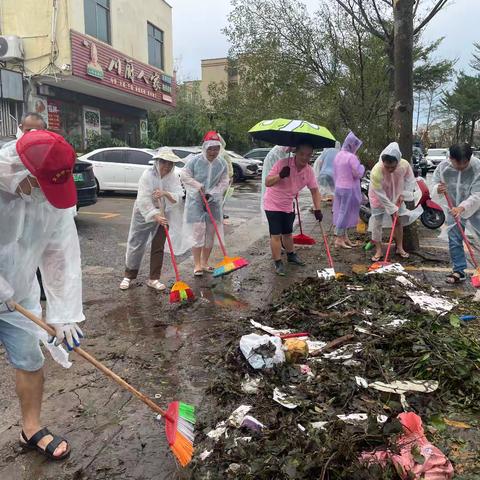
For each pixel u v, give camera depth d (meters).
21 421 2.96
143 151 13.78
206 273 6.28
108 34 16.66
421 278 5.84
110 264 6.69
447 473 2.28
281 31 13.04
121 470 2.51
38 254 2.45
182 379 3.43
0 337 2.55
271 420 2.77
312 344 3.69
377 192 6.43
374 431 2.47
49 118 15.42
